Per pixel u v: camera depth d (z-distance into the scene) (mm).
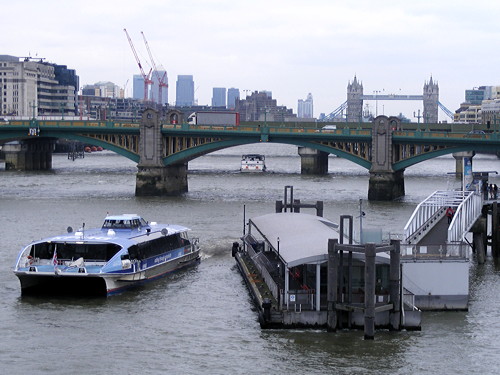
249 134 162500
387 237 70875
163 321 58531
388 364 49750
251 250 75812
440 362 50188
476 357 51062
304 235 64688
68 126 172750
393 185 151375
